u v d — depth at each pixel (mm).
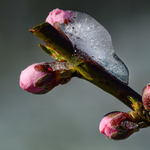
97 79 229
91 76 228
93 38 225
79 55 224
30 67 228
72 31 224
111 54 226
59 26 224
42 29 214
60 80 229
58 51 221
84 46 224
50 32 215
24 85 228
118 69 227
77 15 226
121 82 228
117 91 232
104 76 229
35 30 214
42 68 228
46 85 228
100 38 226
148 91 230
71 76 229
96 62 226
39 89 229
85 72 227
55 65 227
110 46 226
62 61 227
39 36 215
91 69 227
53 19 226
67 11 227
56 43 218
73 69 228
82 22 226
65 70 227
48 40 217
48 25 215
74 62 225
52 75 228
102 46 226
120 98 233
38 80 227
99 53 225
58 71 228
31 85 227
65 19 225
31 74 227
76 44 223
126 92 233
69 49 221
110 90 231
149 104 231
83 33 225
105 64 227
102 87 230
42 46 229
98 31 226
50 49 229
